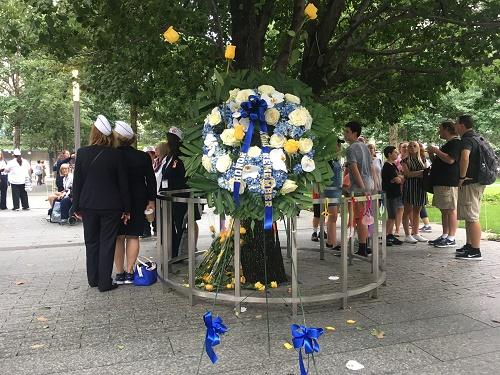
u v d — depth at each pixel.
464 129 6.72
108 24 5.88
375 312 4.39
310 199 3.74
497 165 6.61
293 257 4.22
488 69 7.46
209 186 3.85
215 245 5.37
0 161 14.86
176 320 4.21
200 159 3.96
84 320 4.23
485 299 4.76
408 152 8.09
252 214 3.74
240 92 3.82
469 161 6.51
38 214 13.41
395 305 4.59
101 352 3.54
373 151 8.39
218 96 4.07
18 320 4.24
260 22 5.51
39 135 32.81
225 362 3.35
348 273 5.89
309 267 6.25
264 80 4.14
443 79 6.99
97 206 5.04
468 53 6.38
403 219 8.03
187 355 3.47
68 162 11.89
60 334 3.90
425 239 8.14
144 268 5.37
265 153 3.60
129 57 7.04
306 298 4.26
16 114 27.25
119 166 5.08
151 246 8.05
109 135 5.25
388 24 6.60
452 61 6.77
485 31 5.88
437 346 3.61
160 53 6.91
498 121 20.97
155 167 7.94
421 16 5.98
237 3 5.36
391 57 7.48
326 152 3.90
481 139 6.55
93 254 5.23
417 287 5.21
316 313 4.36
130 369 3.26
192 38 7.19
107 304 4.69
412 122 20.39
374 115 8.34
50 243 8.42
